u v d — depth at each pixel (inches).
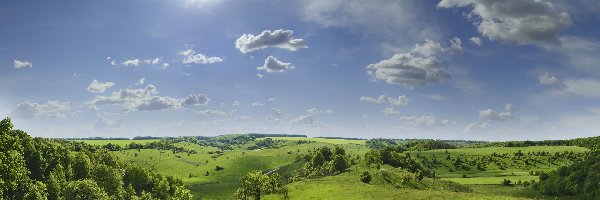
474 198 3563.0
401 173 6486.2
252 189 5324.8
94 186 4719.5
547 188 7377.0
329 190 4785.9
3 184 1774.1
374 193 4271.7
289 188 5546.3
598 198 6328.7
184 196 6535.4
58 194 4968.0
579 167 7436.0
